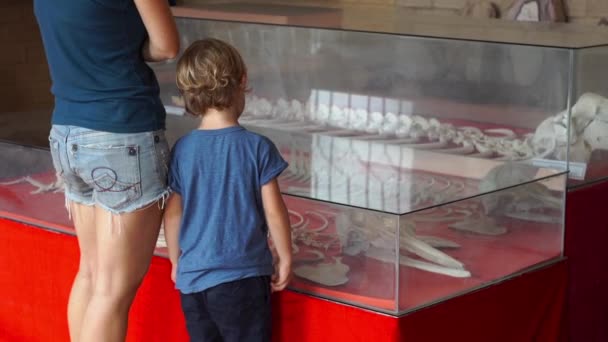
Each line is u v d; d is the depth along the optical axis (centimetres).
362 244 200
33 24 520
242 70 198
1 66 511
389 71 293
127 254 202
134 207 197
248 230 196
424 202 221
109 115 191
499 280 220
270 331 203
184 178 198
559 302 238
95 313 204
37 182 258
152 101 196
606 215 255
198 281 197
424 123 288
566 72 248
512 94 263
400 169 257
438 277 205
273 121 317
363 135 297
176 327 230
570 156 249
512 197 222
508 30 298
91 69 190
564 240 241
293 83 312
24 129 287
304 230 210
